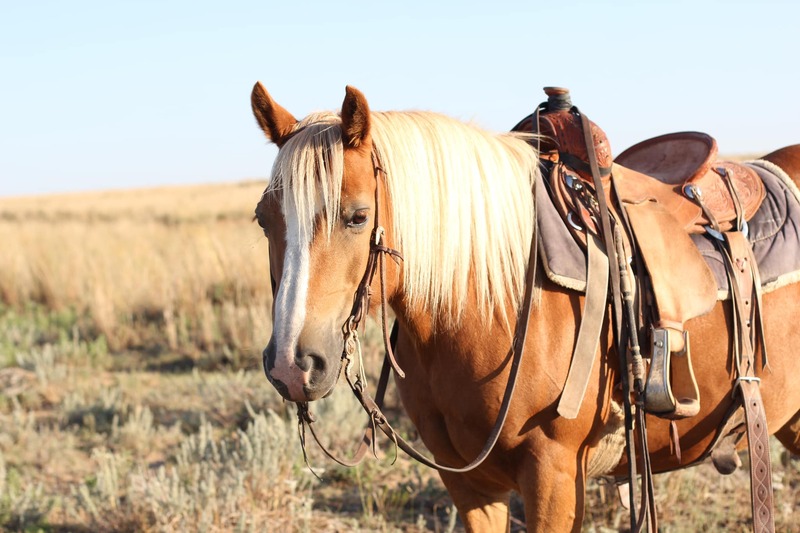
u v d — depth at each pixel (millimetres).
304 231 2029
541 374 2312
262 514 4266
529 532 2373
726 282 2547
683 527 3852
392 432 2279
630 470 2338
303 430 2232
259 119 2340
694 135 2875
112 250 14695
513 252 2393
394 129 2297
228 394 6555
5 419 6348
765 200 2854
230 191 63188
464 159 2363
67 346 8727
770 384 2703
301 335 1991
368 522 4184
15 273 12594
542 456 2330
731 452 2670
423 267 2279
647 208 2541
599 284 2346
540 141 2691
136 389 7242
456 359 2383
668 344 2326
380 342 7449
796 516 3939
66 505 4676
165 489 4285
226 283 10539
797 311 2732
